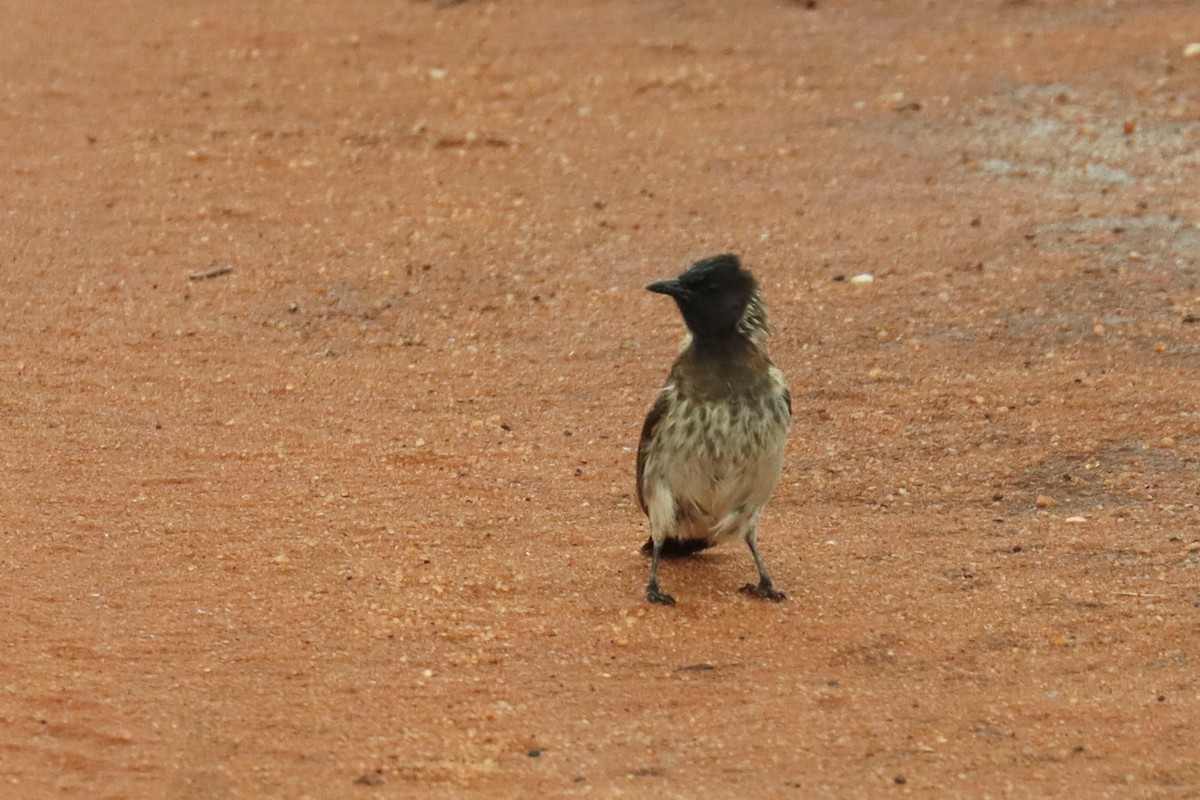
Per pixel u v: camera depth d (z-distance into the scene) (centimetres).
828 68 2797
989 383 1622
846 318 1802
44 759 916
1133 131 2438
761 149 2389
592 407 1576
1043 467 1431
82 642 1063
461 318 1811
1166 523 1308
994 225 2075
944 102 2594
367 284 1898
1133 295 1845
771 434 1116
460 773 913
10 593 1133
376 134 2450
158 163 2302
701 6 3234
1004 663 1068
